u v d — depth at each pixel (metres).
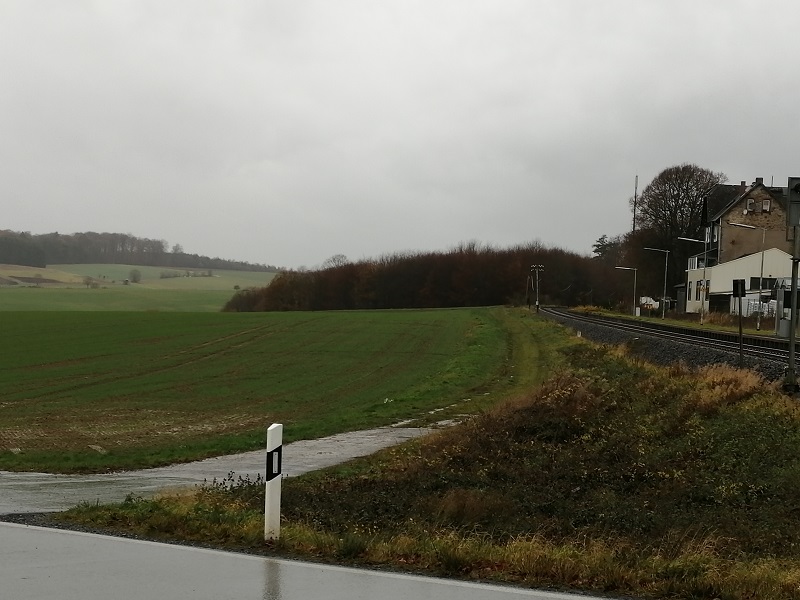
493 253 148.25
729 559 8.38
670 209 101.25
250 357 51.62
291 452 18.91
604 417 19.83
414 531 9.40
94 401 33.09
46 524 9.36
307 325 74.31
